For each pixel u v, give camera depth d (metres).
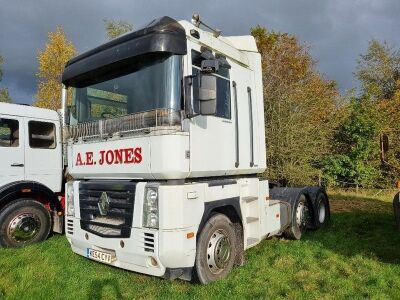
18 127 7.14
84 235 4.88
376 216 9.05
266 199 5.89
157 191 4.09
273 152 13.95
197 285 4.52
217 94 4.88
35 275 5.05
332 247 6.22
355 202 12.20
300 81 15.84
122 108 4.64
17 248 6.66
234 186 5.09
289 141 13.99
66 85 5.54
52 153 7.60
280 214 6.53
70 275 5.06
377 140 16.78
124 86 4.63
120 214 4.42
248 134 5.49
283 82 14.47
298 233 6.94
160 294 4.36
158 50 4.13
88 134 4.98
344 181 17.02
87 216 4.86
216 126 4.75
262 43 22.12
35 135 7.38
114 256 4.57
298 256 5.73
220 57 4.93
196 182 4.49
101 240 4.61
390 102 23.28
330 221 8.41
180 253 4.03
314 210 7.56
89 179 5.10
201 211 4.37
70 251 6.22
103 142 4.72
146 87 4.37
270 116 14.09
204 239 4.48
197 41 4.55
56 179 7.64
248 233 5.51
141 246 4.17
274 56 17.42
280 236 7.14
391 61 28.27
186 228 4.12
